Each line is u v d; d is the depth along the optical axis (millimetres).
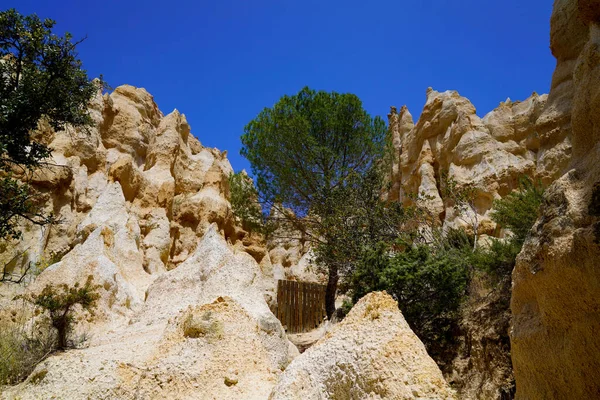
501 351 6445
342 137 16172
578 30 8984
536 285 3234
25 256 14188
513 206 8727
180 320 6270
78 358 6176
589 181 3078
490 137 19094
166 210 21094
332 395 3818
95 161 19891
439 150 21203
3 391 5812
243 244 22906
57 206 16750
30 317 8391
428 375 3508
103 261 10008
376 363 3641
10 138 8430
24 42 8836
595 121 3389
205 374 5352
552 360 3117
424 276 8055
